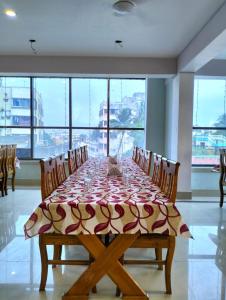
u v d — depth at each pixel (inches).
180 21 135.9
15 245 111.7
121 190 85.4
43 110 260.2
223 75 208.2
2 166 195.6
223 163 179.2
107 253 73.0
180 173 196.5
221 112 243.6
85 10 125.6
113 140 261.7
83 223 69.7
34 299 76.3
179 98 194.1
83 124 261.6
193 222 145.2
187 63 171.9
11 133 260.2
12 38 163.2
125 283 74.1
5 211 158.4
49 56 197.3
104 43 170.1
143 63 198.8
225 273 91.6
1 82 255.6
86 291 74.3
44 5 120.7
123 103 261.7
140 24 140.5
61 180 106.7
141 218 70.2
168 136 234.5
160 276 89.0
